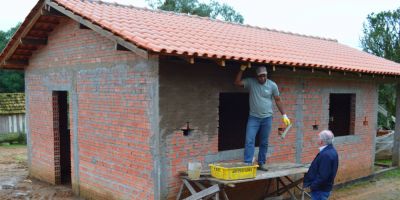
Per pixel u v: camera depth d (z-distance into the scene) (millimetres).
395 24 19234
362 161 10773
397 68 11203
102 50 7512
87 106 8016
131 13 8453
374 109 11086
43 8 7859
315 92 9133
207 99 7000
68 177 10367
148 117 6480
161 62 6316
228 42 7742
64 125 10984
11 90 28047
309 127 9062
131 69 6793
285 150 8492
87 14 6773
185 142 6703
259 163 7059
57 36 8922
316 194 5891
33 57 10023
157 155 6340
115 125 7262
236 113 9859
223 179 6051
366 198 9203
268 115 6793
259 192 8141
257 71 6613
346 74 9703
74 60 8375
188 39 6875
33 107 10234
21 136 19688
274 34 11711
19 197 8594
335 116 12000
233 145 9977
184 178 6414
